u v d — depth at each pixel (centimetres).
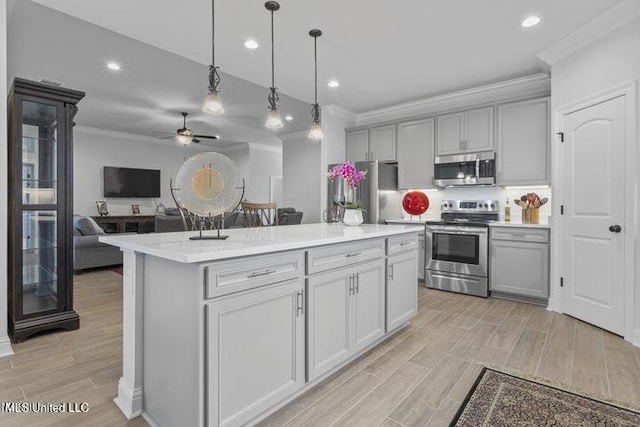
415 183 452
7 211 236
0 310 227
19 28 296
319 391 185
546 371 204
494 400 174
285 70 370
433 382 194
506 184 378
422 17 264
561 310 317
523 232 346
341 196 477
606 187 268
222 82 433
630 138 247
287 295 166
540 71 372
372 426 155
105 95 488
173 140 859
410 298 279
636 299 244
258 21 270
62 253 274
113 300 357
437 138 432
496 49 319
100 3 244
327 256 191
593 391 181
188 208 173
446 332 271
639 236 242
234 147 930
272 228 264
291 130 652
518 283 350
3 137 226
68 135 278
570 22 270
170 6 249
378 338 238
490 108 389
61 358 224
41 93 263
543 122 354
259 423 157
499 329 277
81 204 724
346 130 529
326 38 299
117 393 183
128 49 340
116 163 773
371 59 342
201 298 130
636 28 242
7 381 195
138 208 805
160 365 155
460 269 387
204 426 133
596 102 275
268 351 157
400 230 254
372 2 244
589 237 285
